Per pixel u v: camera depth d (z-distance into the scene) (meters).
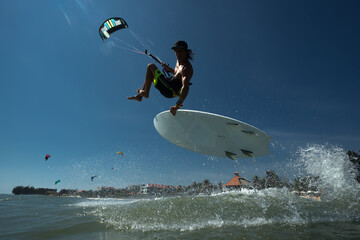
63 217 4.38
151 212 4.05
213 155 4.00
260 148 3.53
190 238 2.52
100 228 3.20
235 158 3.85
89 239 2.60
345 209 4.16
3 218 4.55
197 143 3.90
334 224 3.26
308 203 4.48
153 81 3.32
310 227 3.05
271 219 3.52
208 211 3.97
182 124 3.72
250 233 2.73
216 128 3.52
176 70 3.36
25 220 4.19
